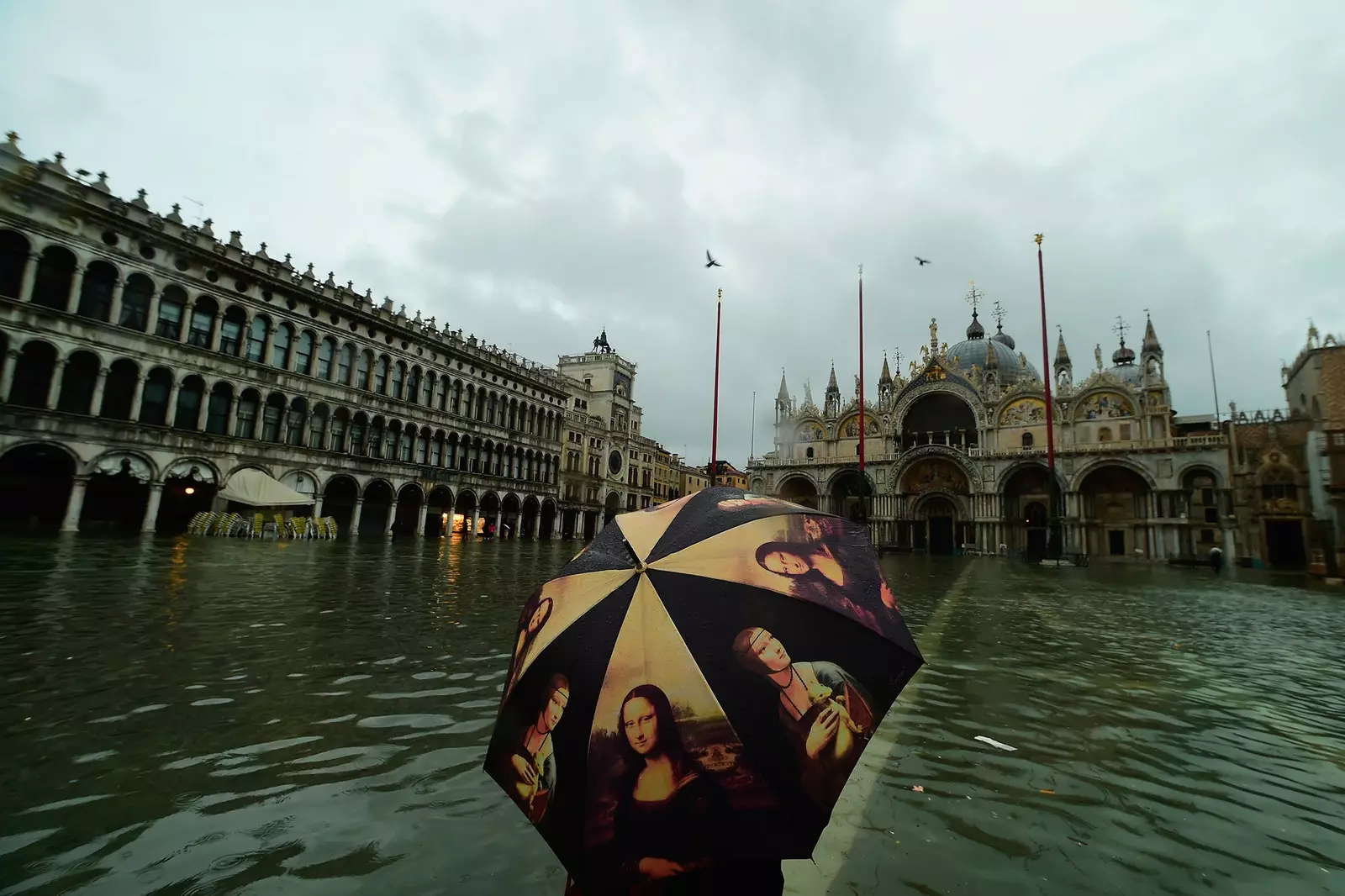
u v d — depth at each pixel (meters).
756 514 3.53
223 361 40.19
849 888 3.91
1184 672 10.06
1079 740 6.80
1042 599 20.45
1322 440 41.19
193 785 5.15
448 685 8.21
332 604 14.01
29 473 34.41
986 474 63.56
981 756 6.29
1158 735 6.96
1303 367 50.66
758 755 2.49
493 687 8.17
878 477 70.75
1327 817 5.09
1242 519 51.56
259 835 4.39
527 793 2.67
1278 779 5.84
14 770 5.30
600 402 86.88
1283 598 23.27
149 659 8.81
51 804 4.74
